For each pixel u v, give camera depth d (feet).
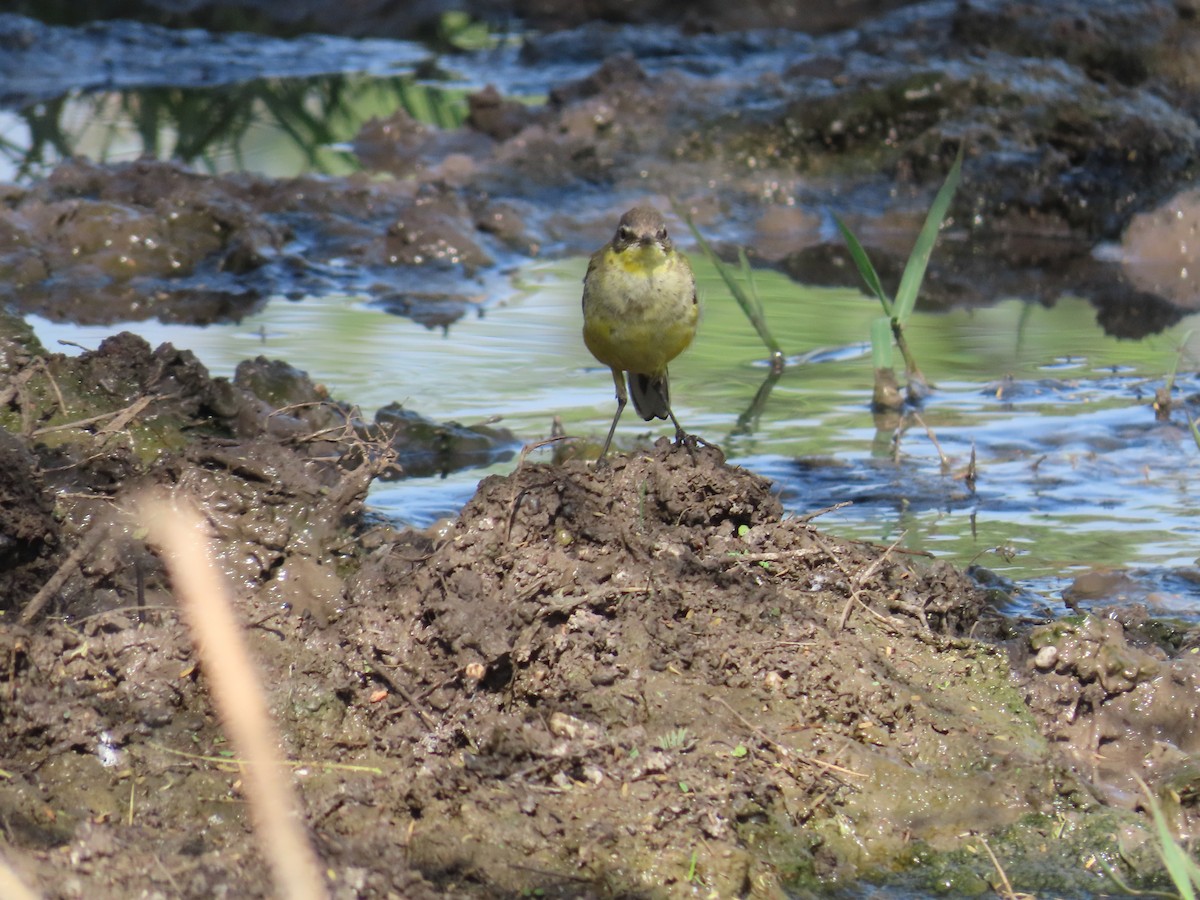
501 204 71.97
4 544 28.86
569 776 25.40
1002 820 25.75
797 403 49.75
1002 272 68.39
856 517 39.75
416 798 24.90
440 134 84.02
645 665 27.55
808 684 27.43
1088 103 76.89
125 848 22.77
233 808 24.79
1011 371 53.36
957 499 41.19
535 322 57.57
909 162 77.10
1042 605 34.17
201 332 54.34
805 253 70.90
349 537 32.01
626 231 36.11
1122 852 25.22
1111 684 28.96
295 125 87.92
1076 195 74.43
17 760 25.31
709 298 63.41
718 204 75.92
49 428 32.83
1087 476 43.11
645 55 101.86
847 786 25.90
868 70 80.18
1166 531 39.01
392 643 27.63
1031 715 28.17
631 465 31.60
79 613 29.07
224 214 65.87
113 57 101.45
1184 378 52.39
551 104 84.58
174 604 29.09
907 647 29.19
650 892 23.34
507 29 113.91
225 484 30.94
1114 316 60.95
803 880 24.44
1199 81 81.61
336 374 49.70
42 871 21.76
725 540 31.01
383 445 33.86
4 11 110.01
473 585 28.07
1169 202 71.41
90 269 62.08
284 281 62.54
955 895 24.35
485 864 23.72
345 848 23.30
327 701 26.84
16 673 25.95
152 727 26.20
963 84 78.33
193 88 95.66
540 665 27.40
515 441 44.68
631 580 28.94
